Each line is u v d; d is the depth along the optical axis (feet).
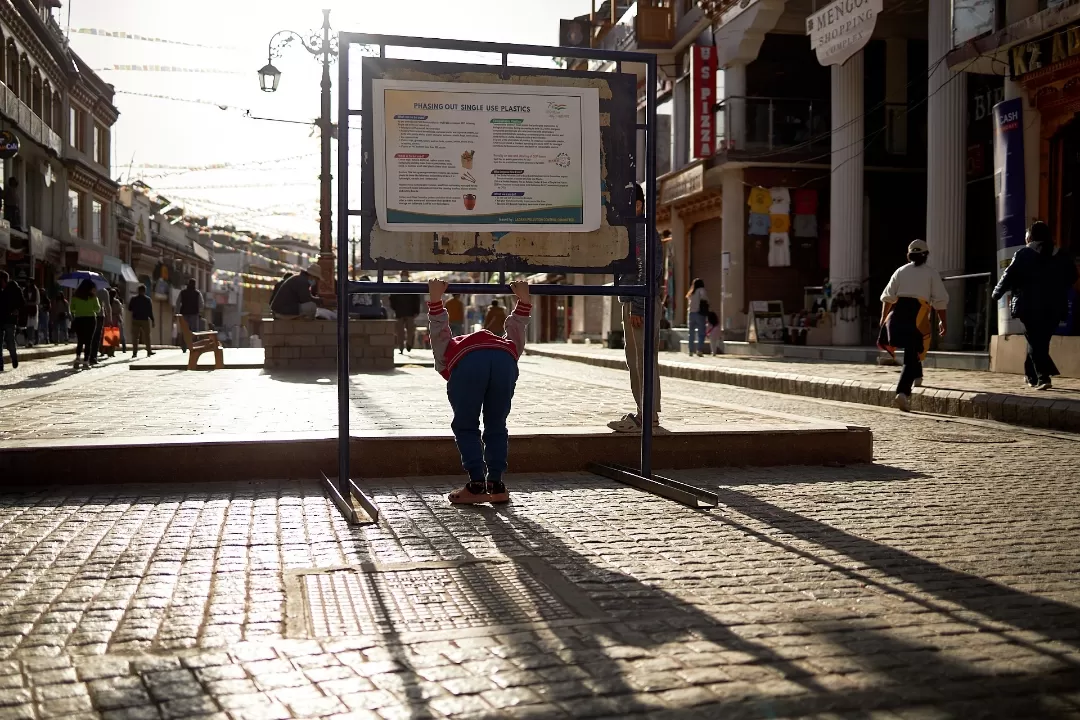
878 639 10.21
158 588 11.90
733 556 13.82
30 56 104.63
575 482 19.80
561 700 8.52
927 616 11.05
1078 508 17.40
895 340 36.22
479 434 17.57
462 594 11.82
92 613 10.91
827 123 86.22
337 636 10.22
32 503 17.04
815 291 82.23
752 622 10.77
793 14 85.66
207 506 16.88
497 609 11.22
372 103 17.79
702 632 10.41
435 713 8.23
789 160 84.53
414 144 17.90
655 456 21.58
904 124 84.64
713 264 95.09
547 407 31.04
